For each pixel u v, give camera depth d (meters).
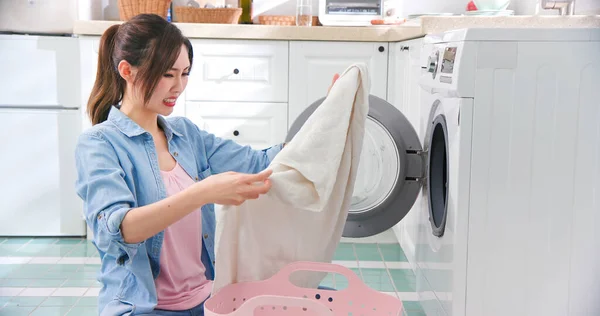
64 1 3.16
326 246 1.52
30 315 2.33
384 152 2.23
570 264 1.72
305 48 3.27
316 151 1.39
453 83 1.70
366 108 1.49
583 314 1.74
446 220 1.82
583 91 1.68
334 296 1.43
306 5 3.50
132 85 1.43
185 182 1.52
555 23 2.53
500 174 1.70
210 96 3.29
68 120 3.21
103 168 1.32
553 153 1.69
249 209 1.39
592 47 1.67
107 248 1.28
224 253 1.36
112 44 1.47
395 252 3.11
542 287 1.73
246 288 1.42
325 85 3.29
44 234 3.29
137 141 1.44
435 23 2.55
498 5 3.11
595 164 1.70
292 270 1.43
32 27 3.17
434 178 2.07
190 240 1.49
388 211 2.24
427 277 2.12
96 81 1.52
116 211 1.23
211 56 3.26
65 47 3.17
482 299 1.74
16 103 3.19
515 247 1.72
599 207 1.71
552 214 1.71
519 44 1.67
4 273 2.78
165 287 1.44
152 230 1.23
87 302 2.46
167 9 3.40
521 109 1.68
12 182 3.24
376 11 3.55
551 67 1.67
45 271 2.81
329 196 1.39
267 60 3.28
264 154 1.70
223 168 1.67
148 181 1.42
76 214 3.29
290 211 1.42
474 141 1.69
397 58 3.21
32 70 3.17
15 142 3.21
